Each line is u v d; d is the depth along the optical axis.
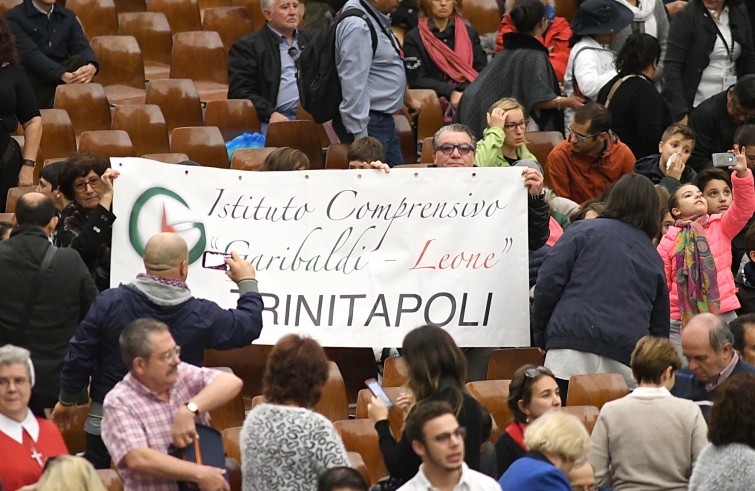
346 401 16.47
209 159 22.56
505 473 12.16
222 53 26.28
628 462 13.70
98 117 24.12
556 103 23.00
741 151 19.61
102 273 16.86
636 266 16.11
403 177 17.31
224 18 27.47
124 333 12.59
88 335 13.96
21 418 12.93
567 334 16.08
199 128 22.61
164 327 12.66
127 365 12.66
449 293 17.25
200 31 26.48
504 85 22.84
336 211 17.33
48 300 15.60
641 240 16.25
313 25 26.31
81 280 15.75
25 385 12.83
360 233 17.31
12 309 15.53
